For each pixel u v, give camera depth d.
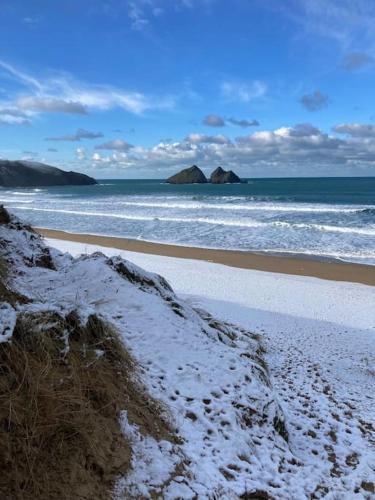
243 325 10.91
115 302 5.67
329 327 11.51
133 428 3.38
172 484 3.11
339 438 5.21
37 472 2.59
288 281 16.89
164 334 5.22
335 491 3.94
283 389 6.61
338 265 19.97
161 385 4.32
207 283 16.36
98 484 2.77
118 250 23.31
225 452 3.79
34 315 3.70
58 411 2.96
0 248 6.59
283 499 3.56
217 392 4.53
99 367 3.65
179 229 31.52
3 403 2.73
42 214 43.25
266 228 31.02
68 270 6.63
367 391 7.36
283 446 4.39
